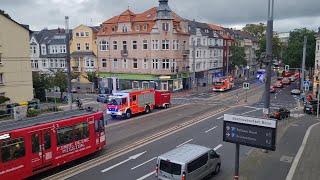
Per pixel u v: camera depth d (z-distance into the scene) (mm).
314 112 44344
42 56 81312
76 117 21641
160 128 32156
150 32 65562
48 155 19578
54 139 19969
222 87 68812
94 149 23078
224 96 61219
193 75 72625
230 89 73188
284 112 40281
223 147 25422
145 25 66750
